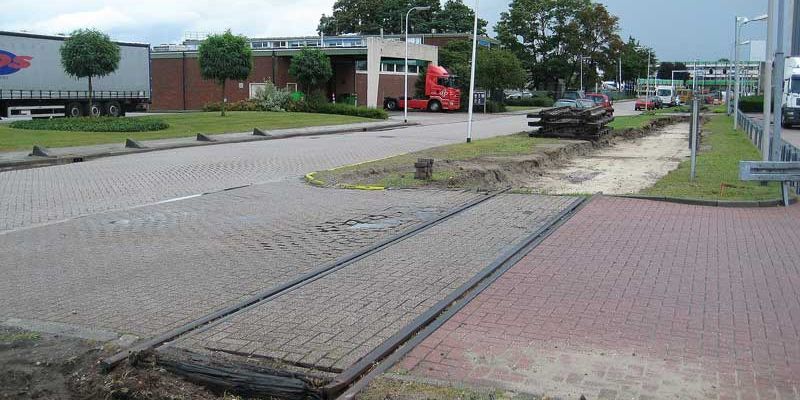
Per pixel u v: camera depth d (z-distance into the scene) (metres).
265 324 6.12
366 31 112.00
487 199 12.90
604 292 6.99
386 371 5.01
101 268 8.35
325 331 5.90
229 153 23.58
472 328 5.92
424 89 64.00
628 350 5.41
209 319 6.29
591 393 4.64
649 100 72.12
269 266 8.29
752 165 12.28
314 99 51.69
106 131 31.27
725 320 6.12
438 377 4.91
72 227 11.04
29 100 39.12
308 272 7.94
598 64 98.31
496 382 4.82
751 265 8.06
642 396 4.59
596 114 26.72
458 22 107.62
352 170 16.75
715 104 89.75
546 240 9.39
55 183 16.72
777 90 14.82
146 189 15.45
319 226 10.72
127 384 5.00
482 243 9.28
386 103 63.44
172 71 65.50
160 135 30.38
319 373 5.04
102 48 34.88
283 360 5.28
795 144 27.70
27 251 9.39
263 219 11.41
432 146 25.84
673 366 5.09
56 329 6.17
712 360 5.21
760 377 4.89
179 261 8.64
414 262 8.30
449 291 7.08
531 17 93.75
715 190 13.45
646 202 12.41
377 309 6.49
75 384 5.12
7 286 7.62
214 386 5.01
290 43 81.38
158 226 10.99
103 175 18.16
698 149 24.08
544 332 5.82
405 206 12.31
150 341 5.78
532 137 27.20
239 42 41.97
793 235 9.70
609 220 10.77
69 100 41.28
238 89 62.72
